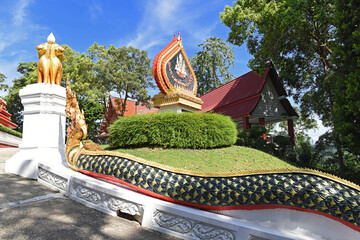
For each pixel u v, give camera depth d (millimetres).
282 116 17953
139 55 29984
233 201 3164
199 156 9617
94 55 30109
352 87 8305
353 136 8672
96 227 3127
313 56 15984
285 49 15383
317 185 2744
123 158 4133
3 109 20344
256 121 20938
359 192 2592
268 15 13867
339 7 9578
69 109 5242
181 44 14164
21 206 3412
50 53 6016
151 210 3328
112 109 34125
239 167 9156
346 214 2543
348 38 8977
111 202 3627
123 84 28438
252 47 16609
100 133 37031
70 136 5105
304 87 17219
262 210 3016
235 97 18922
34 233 2705
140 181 3770
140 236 3033
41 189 4383
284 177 2979
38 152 5402
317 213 2711
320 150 14422
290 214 2869
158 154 9508
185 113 10523
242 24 15703
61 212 3434
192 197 3377
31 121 5727
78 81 29188
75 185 4094
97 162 4305
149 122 10219
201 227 2969
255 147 13555
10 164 5496
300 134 27469
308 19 13188
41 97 5672
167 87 13055
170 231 3143
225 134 10930
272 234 2596
